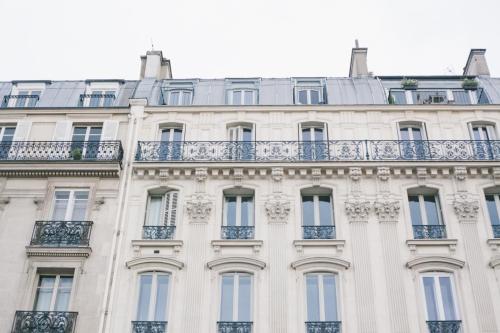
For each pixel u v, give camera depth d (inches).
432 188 856.3
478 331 730.2
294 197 852.6
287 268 784.9
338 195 852.0
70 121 956.6
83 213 856.9
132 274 785.6
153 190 875.4
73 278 788.6
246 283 784.3
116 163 871.1
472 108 946.7
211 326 743.1
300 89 1017.5
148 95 999.0
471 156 882.8
